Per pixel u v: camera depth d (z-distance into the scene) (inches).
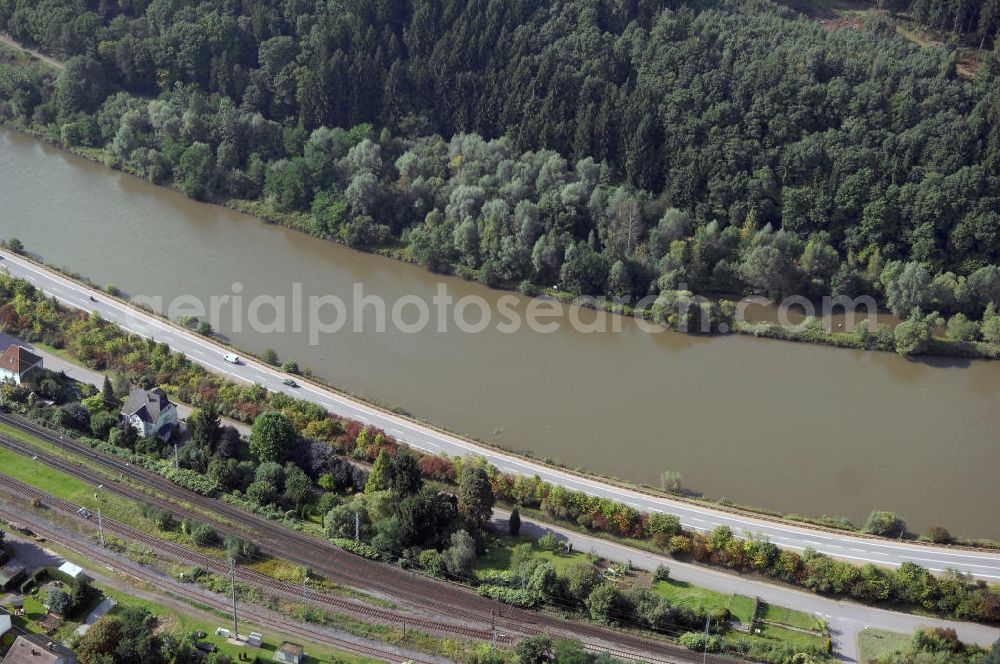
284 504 7770.7
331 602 6879.9
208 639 6461.6
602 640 6688.0
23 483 7751.0
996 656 6215.6
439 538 7352.4
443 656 6515.8
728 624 6899.6
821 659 6599.4
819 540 7755.9
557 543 7564.0
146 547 7239.2
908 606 7185.0
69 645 6235.2
